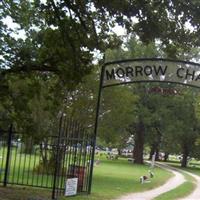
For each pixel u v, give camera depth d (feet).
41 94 70.95
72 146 63.67
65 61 63.41
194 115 256.73
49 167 81.97
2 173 82.94
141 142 260.01
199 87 74.64
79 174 67.21
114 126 116.78
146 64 74.90
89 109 108.78
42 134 71.72
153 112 249.96
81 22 60.23
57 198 58.70
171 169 218.38
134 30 55.11
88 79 100.78
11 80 68.64
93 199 62.69
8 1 75.20
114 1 52.49
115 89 111.65
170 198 78.02
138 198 71.61
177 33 54.60
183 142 278.87
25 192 62.59
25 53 67.67
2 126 71.92
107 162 221.87
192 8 49.98
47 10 59.72
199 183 131.85
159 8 52.75
